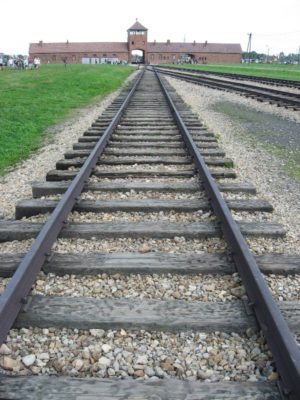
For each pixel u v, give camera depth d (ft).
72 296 12.31
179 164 26.17
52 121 47.80
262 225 16.84
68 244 15.60
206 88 90.48
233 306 11.55
